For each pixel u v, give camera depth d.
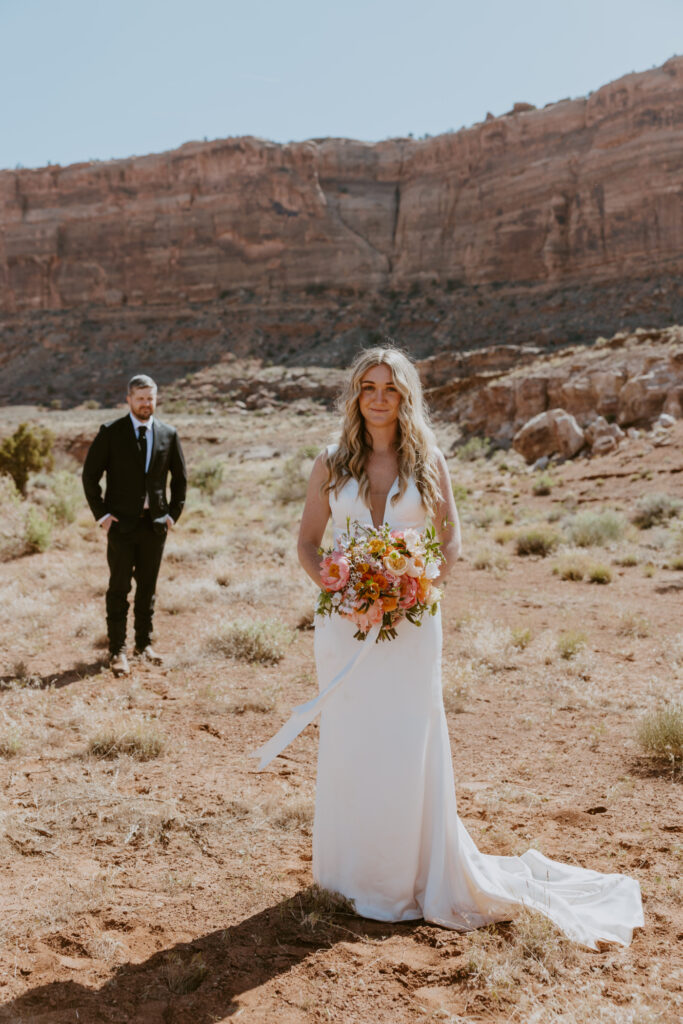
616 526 17.17
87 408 106.31
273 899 3.37
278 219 122.62
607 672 7.24
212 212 126.25
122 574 7.30
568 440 32.34
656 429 29.97
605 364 37.16
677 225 96.62
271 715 6.07
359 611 3.05
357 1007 2.62
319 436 58.31
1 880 3.57
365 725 3.23
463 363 66.81
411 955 2.93
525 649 8.10
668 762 5.00
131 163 131.00
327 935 3.07
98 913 3.27
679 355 32.97
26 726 5.61
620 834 4.03
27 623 9.07
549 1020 2.51
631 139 100.50
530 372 42.47
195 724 5.84
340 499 3.29
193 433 68.94
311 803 4.33
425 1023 2.53
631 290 96.19
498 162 112.19
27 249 132.75
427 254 116.38
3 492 19.55
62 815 4.25
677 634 8.59
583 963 2.87
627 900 3.29
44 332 128.00
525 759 5.17
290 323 115.19
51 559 13.40
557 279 104.00
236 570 12.77
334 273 119.62
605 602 10.74
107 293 130.00
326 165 124.81
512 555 15.89
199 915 3.26
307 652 8.04
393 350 3.34
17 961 2.91
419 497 3.29
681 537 16.14
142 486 7.28
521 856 3.74
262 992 2.71
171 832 4.09
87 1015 2.59
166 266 127.38
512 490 28.08
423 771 3.28
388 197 123.50
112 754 5.20
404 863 3.25
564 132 107.62
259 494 30.38
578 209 103.44
